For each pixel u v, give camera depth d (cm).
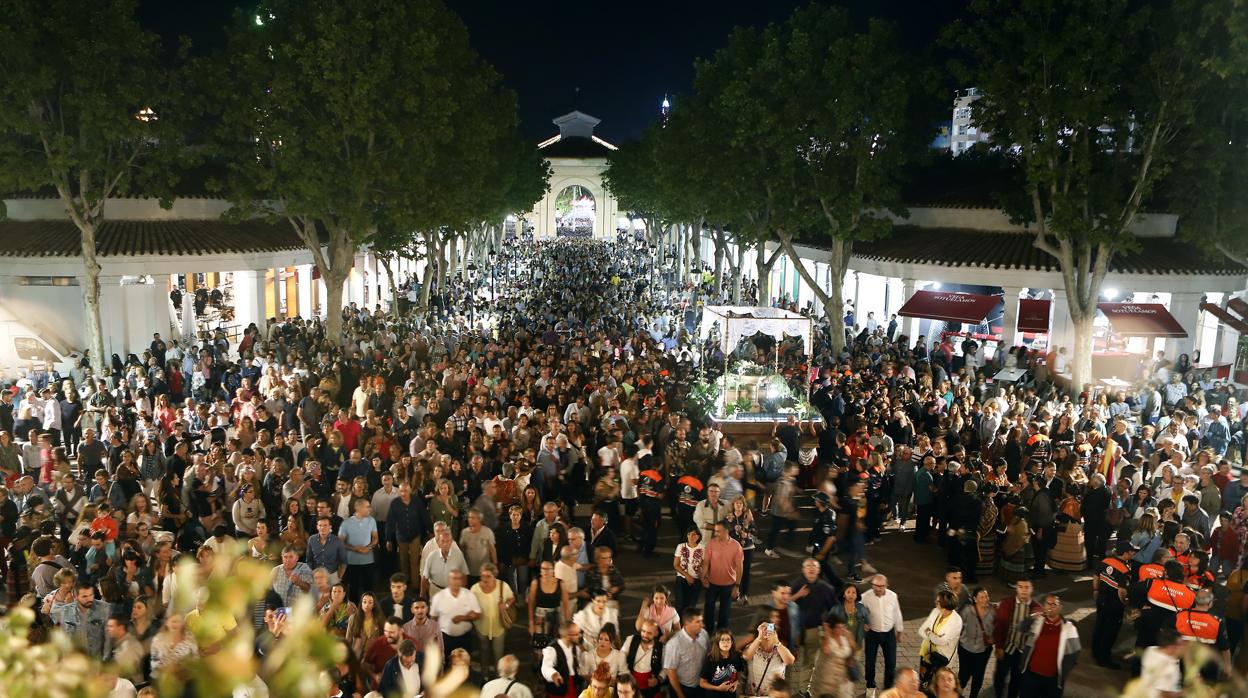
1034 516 1488
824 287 4269
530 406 1908
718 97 3331
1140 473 1697
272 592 1020
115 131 2456
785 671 990
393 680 870
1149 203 3108
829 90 2920
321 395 1916
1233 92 2355
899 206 3189
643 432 1836
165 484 1386
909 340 3541
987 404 1975
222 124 2905
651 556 1581
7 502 1309
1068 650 962
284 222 3684
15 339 2725
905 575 1531
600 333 3041
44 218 3072
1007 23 2428
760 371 2272
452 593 1034
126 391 2067
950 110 3177
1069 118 2423
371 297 4953
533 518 1352
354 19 2719
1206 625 1037
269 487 1427
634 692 888
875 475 1675
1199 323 3250
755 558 1575
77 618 933
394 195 2939
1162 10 2350
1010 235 3234
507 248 8831
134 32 2458
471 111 3381
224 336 2922
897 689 821
